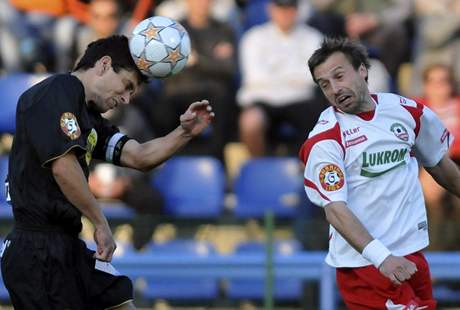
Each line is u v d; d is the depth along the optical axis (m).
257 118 37.09
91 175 35.56
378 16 38.75
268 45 37.41
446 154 20.42
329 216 18.92
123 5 38.09
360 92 19.19
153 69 19.58
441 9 38.50
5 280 19.62
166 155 20.83
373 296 19.75
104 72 19.36
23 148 19.20
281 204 36.38
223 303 34.72
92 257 20.42
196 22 37.47
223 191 36.66
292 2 36.91
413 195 19.62
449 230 32.56
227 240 36.28
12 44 38.59
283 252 34.34
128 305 20.78
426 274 19.92
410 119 19.70
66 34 37.84
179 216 35.94
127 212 35.56
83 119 18.97
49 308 19.38
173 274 31.12
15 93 37.72
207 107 20.70
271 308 30.69
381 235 19.41
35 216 19.31
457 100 36.00
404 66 39.84
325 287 30.73
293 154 37.94
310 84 37.38
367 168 19.34
